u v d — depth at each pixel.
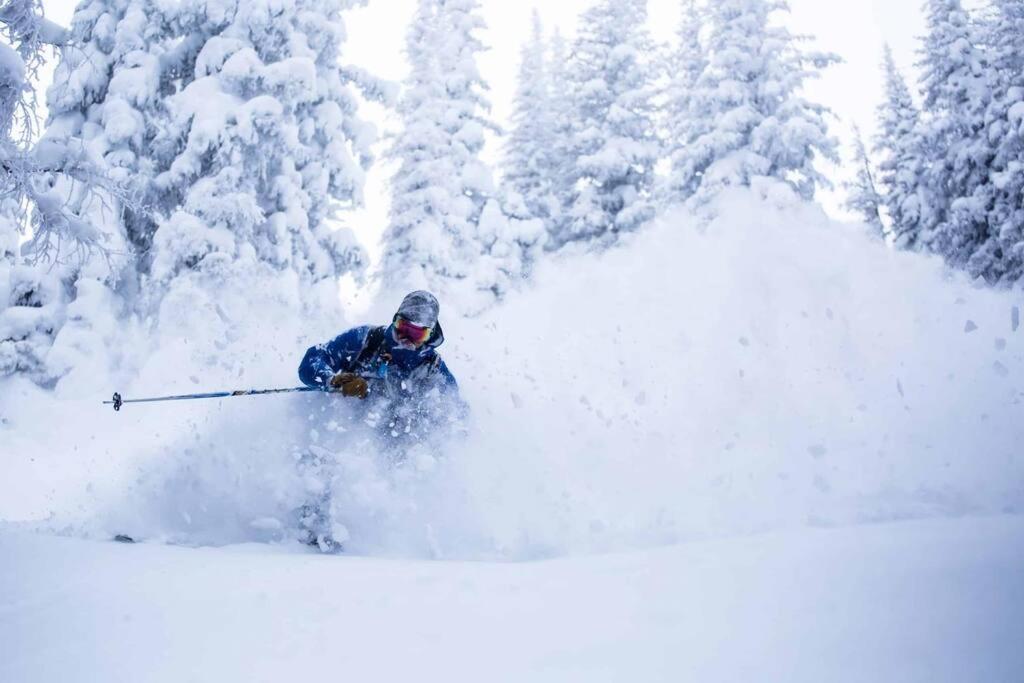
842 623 1.56
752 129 22.83
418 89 22.44
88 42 16.52
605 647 1.68
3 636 2.25
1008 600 1.50
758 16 23.19
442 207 21.48
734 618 1.71
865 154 35.12
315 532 4.36
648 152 25.08
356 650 1.87
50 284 14.91
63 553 3.42
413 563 3.05
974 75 26.17
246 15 16.81
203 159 16.56
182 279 14.93
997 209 24.73
